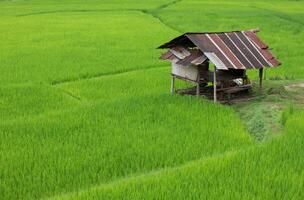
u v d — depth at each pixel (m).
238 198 7.46
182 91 14.91
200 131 11.20
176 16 40.81
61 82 17.84
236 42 13.68
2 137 10.91
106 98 15.11
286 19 39.47
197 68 13.66
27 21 36.97
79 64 20.64
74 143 10.43
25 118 12.59
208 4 53.94
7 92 15.46
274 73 19.08
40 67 19.91
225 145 10.34
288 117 11.60
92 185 8.60
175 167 9.20
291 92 14.76
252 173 8.42
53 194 8.33
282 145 9.66
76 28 32.97
